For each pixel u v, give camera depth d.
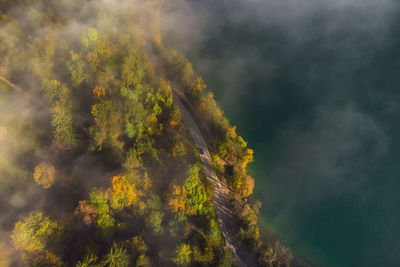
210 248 82.44
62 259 71.88
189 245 79.25
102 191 79.81
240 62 189.25
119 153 91.12
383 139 166.25
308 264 109.56
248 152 108.50
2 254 69.44
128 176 83.81
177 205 83.19
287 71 196.75
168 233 82.88
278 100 176.50
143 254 74.56
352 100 185.25
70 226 76.94
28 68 103.06
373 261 122.38
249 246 96.12
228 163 113.50
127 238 79.69
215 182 106.38
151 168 95.19
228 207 103.06
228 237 96.81
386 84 196.75
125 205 82.50
